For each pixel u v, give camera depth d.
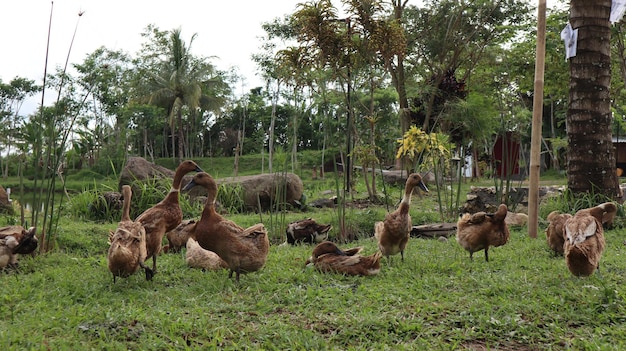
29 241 8.94
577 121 13.91
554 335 5.79
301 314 6.42
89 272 8.55
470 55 32.12
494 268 8.80
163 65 58.81
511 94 28.48
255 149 71.88
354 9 15.71
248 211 17.94
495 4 31.20
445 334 5.82
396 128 35.09
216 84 61.34
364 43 15.94
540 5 11.91
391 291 7.31
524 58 25.62
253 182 18.02
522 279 7.80
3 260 8.64
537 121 12.05
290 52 15.45
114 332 5.65
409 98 29.09
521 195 16.09
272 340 5.62
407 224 9.16
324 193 23.44
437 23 31.45
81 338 5.48
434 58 33.59
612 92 27.56
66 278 8.01
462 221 9.48
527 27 25.19
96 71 18.67
